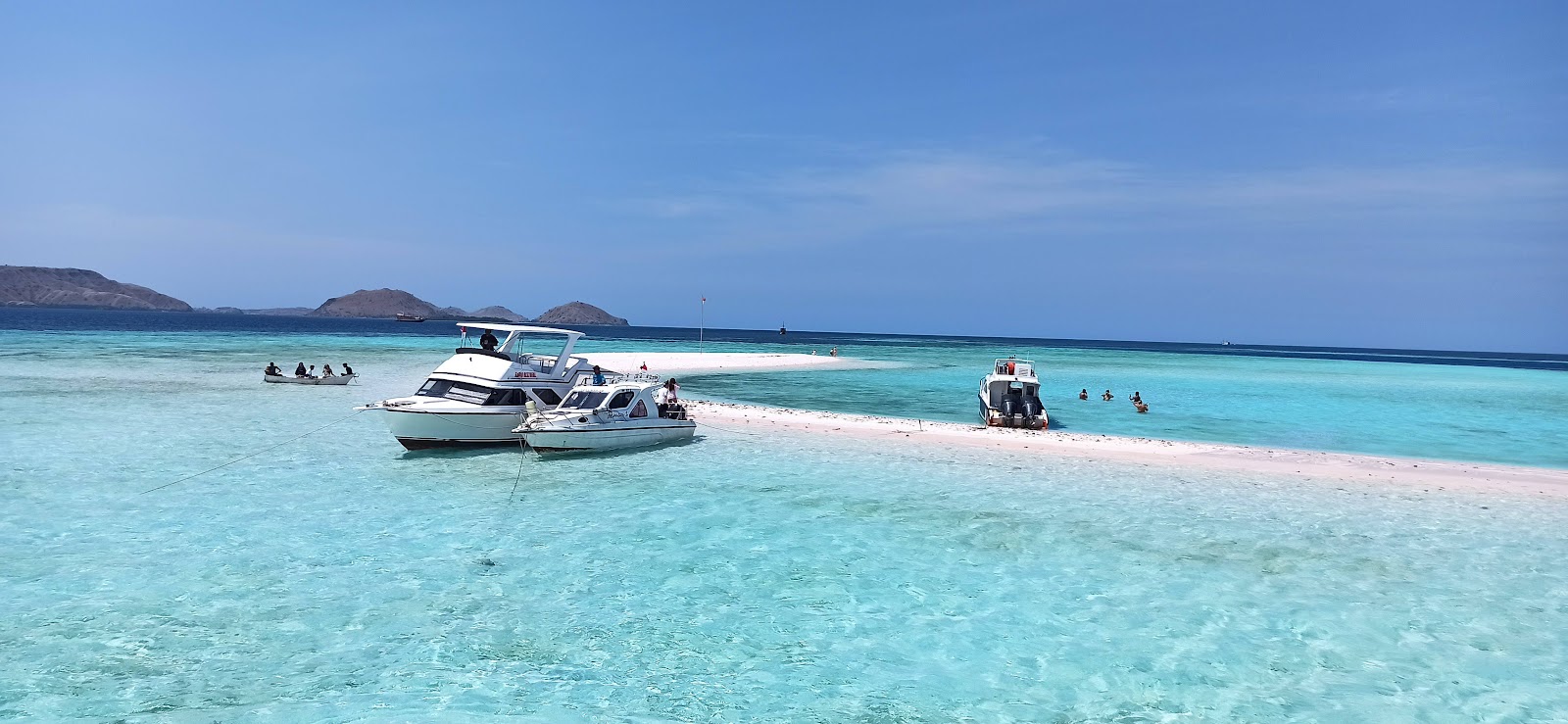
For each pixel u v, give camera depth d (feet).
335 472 61.87
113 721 24.97
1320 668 30.91
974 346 531.91
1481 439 96.73
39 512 48.21
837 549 44.86
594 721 25.95
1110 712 27.35
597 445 70.44
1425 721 26.94
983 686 29.14
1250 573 41.86
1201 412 122.31
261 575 38.65
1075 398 143.23
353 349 241.96
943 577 40.57
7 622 32.32
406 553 42.60
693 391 143.74
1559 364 467.93
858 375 193.77
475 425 69.46
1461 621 35.65
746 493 57.57
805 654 31.48
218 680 28.02
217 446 71.31
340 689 27.68
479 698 27.35
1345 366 310.65
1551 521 52.90
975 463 70.74
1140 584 40.06
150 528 45.80
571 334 78.59
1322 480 65.72
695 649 31.76
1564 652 32.45
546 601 36.29
